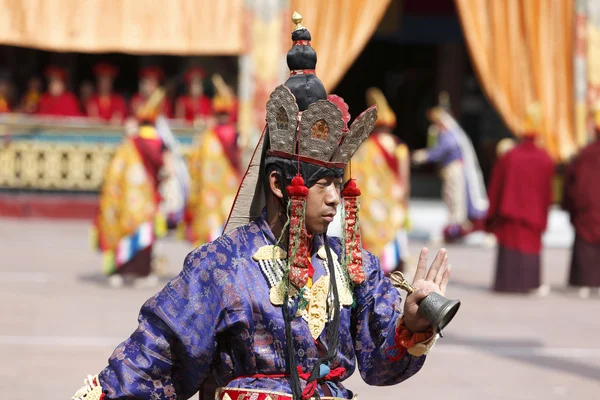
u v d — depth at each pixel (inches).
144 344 163.6
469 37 990.4
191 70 1127.6
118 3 958.4
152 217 671.8
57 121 1080.2
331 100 173.0
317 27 960.3
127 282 684.7
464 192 1014.4
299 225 161.2
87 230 999.6
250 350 162.2
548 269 855.1
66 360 438.6
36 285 650.2
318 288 167.2
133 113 1088.8
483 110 1676.9
